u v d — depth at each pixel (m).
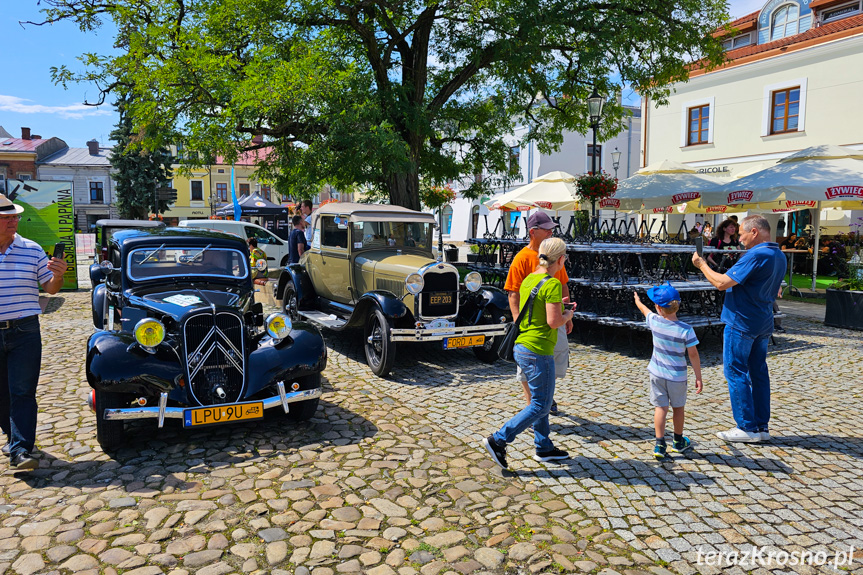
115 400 4.19
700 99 21.12
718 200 12.74
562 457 4.20
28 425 3.90
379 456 4.25
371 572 2.82
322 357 4.82
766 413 4.58
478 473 3.98
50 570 2.78
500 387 6.12
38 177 46.88
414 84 11.77
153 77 9.47
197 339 4.39
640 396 5.80
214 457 4.20
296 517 3.34
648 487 3.77
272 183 12.45
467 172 13.33
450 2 10.26
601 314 8.27
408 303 6.70
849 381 6.35
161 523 3.25
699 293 8.80
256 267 6.00
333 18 10.68
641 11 11.20
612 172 31.11
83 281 16.36
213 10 10.15
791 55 18.25
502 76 11.45
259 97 8.87
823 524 3.31
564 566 2.88
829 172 11.05
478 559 2.94
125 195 35.22
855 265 10.45
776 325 8.96
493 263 11.36
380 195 13.29
